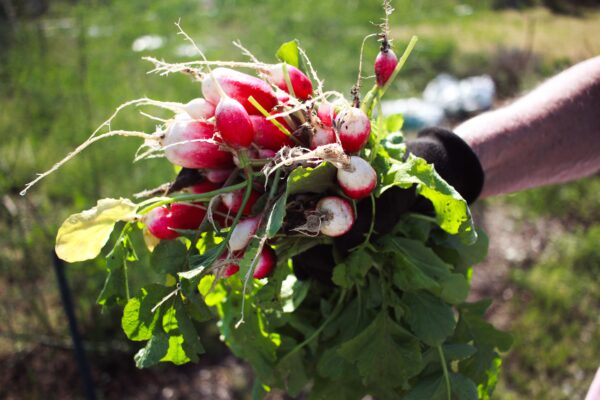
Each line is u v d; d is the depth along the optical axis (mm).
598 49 2453
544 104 610
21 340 1102
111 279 474
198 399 1035
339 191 458
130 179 1500
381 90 476
